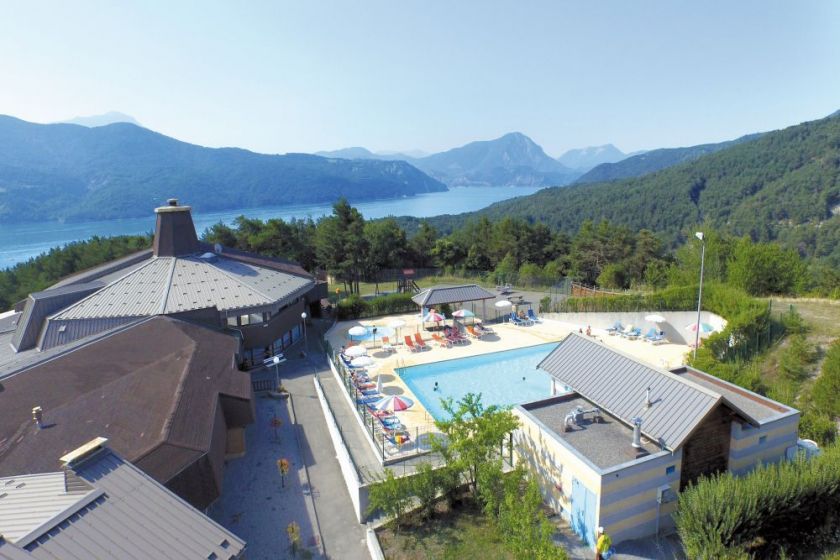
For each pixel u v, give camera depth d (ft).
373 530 57.06
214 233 249.96
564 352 74.43
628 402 60.18
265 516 61.62
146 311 111.04
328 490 67.15
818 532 49.78
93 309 111.75
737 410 54.60
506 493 54.34
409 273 223.30
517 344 129.49
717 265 167.84
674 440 52.60
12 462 52.54
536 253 317.83
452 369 115.55
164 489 41.98
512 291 200.75
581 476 52.65
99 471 41.50
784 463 52.90
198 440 58.08
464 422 61.67
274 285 135.23
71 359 81.76
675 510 54.60
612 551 50.85
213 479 56.24
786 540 49.11
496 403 97.14
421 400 98.48
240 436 75.61
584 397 65.77
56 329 103.76
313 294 155.02
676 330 130.93
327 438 81.66
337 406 92.63
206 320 111.14
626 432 59.62
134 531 37.06
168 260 136.36
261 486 68.13
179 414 62.08
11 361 94.68
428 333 140.56
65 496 40.55
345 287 242.99
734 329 97.60
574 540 53.57
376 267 264.11
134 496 40.16
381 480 61.05
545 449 59.52
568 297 166.61
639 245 291.58
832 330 100.83
